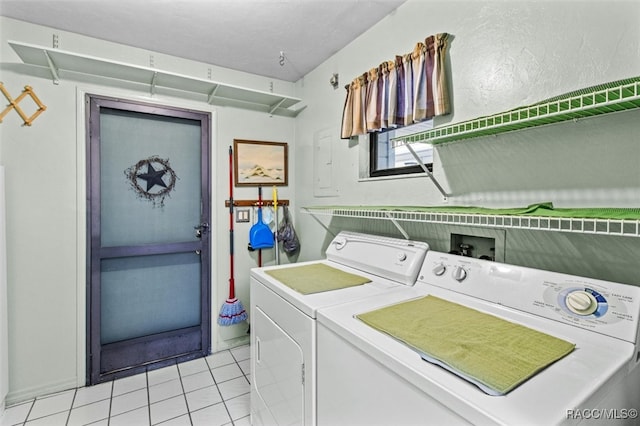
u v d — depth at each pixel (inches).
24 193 74.9
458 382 26.0
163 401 76.1
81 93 81.0
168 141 94.7
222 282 103.3
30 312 76.0
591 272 39.9
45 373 77.8
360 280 58.2
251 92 96.3
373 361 33.0
